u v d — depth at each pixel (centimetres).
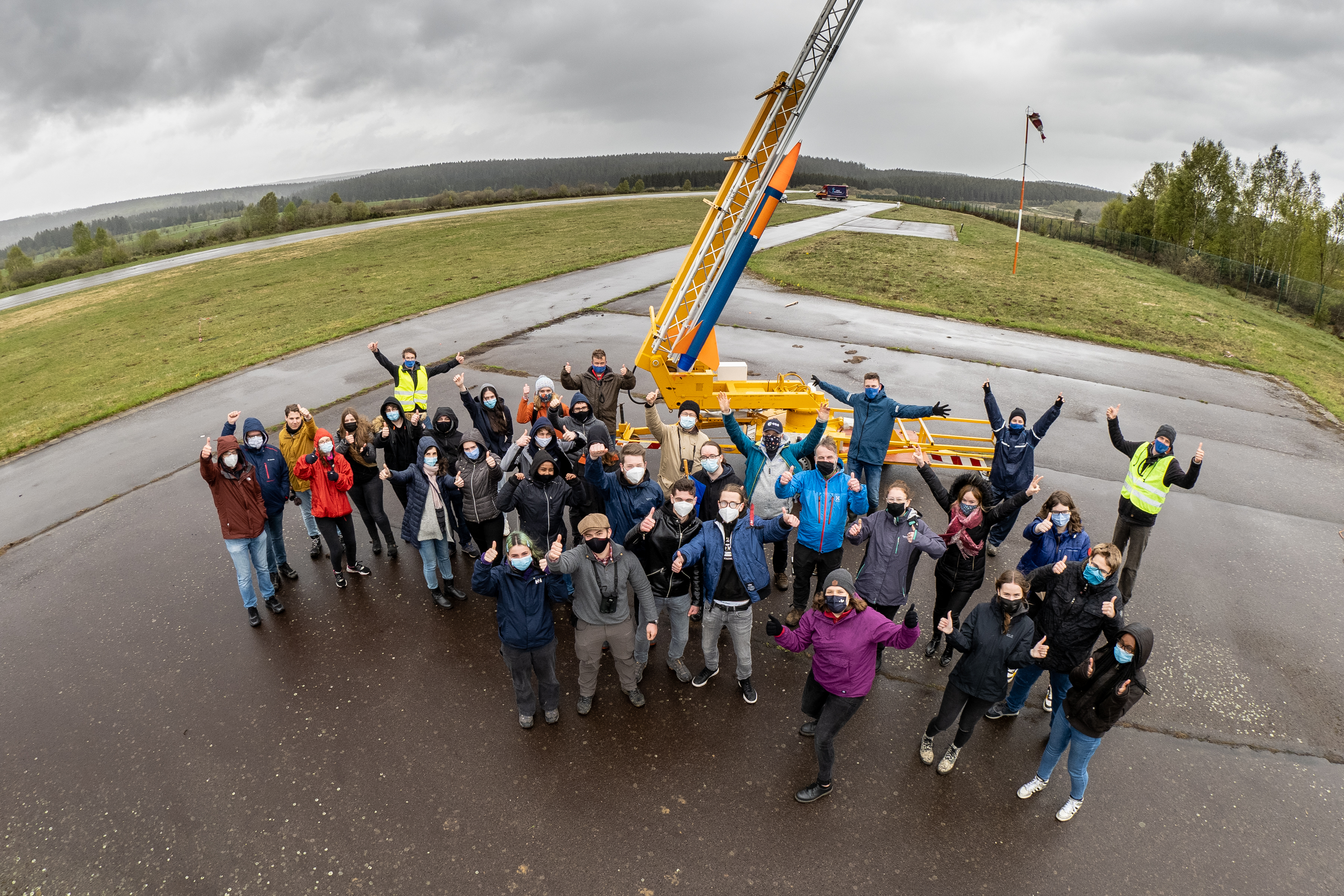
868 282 2392
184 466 1064
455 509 736
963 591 573
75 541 855
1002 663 449
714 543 524
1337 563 816
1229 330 2094
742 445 673
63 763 524
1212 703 588
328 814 476
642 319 1820
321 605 704
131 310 2836
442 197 7038
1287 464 1103
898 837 459
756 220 812
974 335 1795
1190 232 4422
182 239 5959
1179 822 476
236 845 455
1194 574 782
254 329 2069
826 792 487
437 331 1758
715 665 580
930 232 3856
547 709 541
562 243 3250
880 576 558
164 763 521
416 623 675
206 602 718
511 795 488
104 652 647
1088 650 464
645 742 534
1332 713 580
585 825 465
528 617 492
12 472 1101
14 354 2395
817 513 580
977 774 511
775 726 551
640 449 570
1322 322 2888
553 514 612
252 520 638
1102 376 1511
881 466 802
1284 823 478
